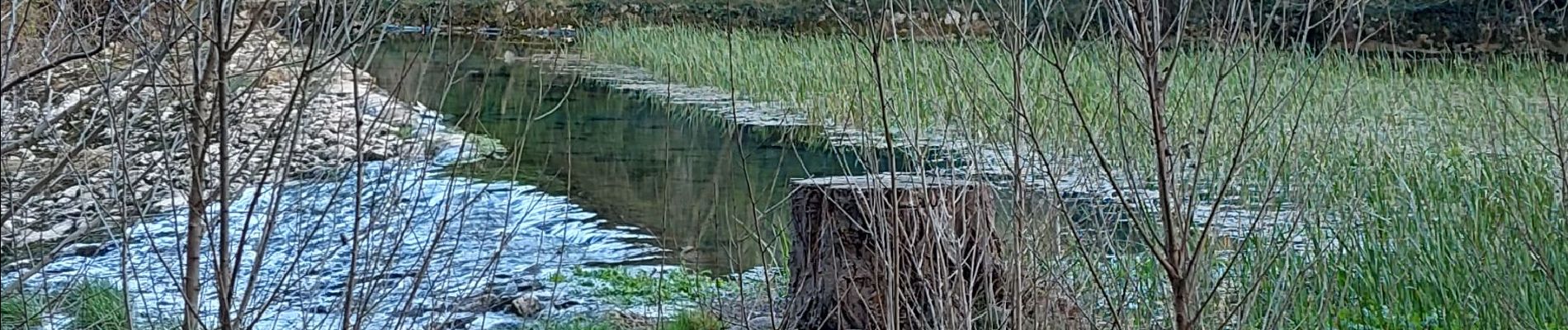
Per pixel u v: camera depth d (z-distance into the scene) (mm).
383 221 4699
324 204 5758
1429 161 7492
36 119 4062
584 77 19078
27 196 3807
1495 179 5867
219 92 3033
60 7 3176
